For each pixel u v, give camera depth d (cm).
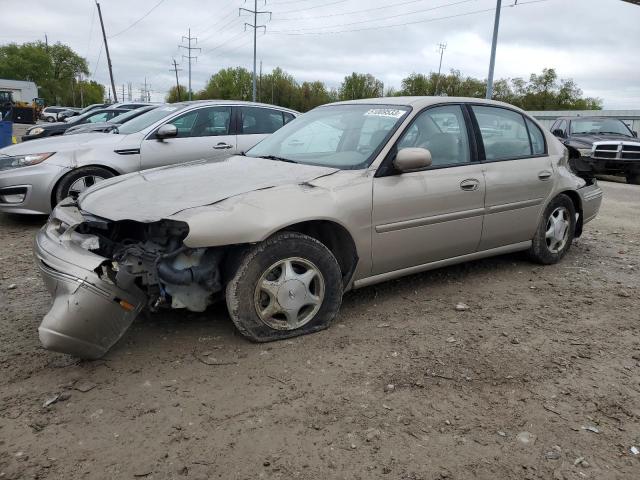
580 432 265
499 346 355
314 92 8931
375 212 378
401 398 290
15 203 645
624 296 459
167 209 323
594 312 421
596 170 1372
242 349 338
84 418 266
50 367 313
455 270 515
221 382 301
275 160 426
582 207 556
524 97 6950
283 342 348
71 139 716
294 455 243
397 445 251
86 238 333
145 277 316
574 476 235
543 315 412
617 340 371
